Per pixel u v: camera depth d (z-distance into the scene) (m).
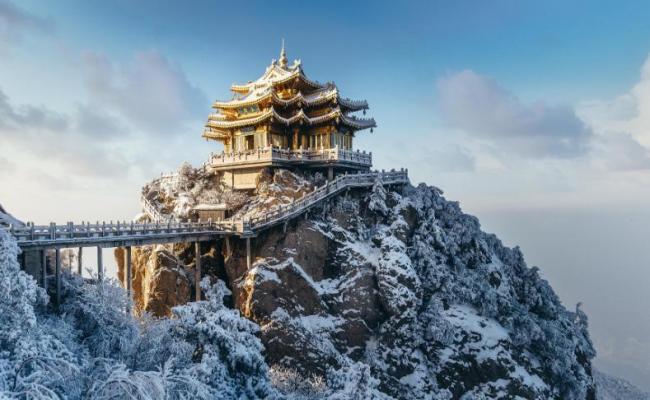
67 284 31.48
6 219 35.69
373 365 43.31
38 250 31.41
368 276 47.34
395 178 60.41
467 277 51.78
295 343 41.19
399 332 45.06
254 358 25.08
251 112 61.62
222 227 46.16
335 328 44.75
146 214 59.50
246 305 43.25
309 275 46.78
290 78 60.56
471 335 45.88
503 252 64.44
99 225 35.78
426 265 49.94
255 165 55.97
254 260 46.34
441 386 43.91
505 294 54.12
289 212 47.38
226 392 22.92
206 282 45.75
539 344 47.84
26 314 20.70
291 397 27.98
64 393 19.31
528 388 43.38
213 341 24.81
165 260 45.91
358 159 61.06
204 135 67.25
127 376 17.80
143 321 29.92
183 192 59.09
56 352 20.62
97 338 25.95
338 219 51.47
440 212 61.44
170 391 19.05
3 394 16.66
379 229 51.88
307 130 62.41
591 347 58.81
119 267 58.62
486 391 43.47
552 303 58.41
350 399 24.83
